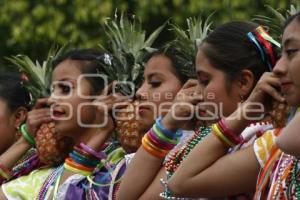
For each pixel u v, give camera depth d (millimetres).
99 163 7164
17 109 8289
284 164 5418
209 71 5992
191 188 5652
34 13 15711
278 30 6484
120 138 7145
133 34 7473
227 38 5977
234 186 5605
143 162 6148
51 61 8047
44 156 7734
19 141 8000
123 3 15086
